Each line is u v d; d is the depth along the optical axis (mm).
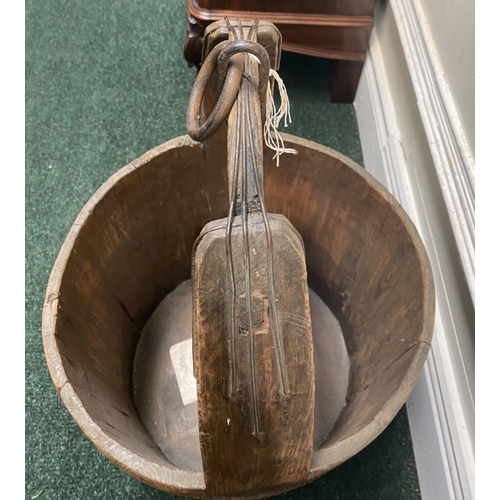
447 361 790
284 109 604
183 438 781
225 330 459
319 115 1211
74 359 619
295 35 1037
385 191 720
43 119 1168
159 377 843
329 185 792
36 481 823
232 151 497
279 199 865
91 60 1246
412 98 917
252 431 472
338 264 869
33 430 860
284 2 979
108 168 1121
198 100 547
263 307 457
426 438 817
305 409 476
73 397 546
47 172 1109
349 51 1084
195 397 819
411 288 670
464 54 704
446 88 760
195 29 1018
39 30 1279
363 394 727
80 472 831
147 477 514
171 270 913
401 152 984
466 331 730
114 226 749
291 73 1258
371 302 795
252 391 460
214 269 458
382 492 833
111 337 768
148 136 1161
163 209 821
